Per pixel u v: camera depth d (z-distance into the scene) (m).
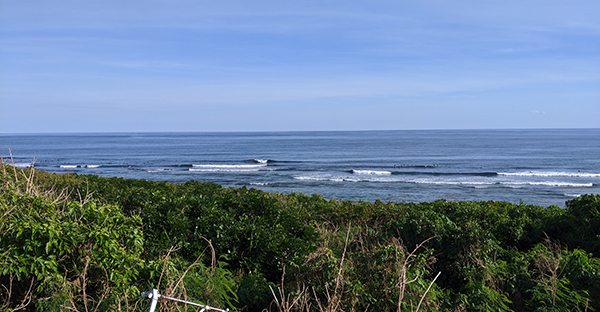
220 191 10.59
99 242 4.09
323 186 38.47
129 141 170.38
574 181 42.56
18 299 4.05
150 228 6.20
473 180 43.69
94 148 115.88
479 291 5.17
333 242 7.32
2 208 4.05
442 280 6.01
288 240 6.49
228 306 4.58
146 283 4.63
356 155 85.75
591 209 7.80
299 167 60.19
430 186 38.59
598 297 5.27
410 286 4.65
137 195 7.36
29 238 3.81
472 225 6.28
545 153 84.81
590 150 92.88
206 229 6.36
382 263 4.82
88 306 4.04
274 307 4.80
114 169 56.94
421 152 92.12
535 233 8.05
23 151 102.31
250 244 6.15
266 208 7.76
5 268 3.57
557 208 9.99
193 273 4.87
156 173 51.25
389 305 4.49
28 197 4.36
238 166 61.66
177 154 92.31
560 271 5.90
